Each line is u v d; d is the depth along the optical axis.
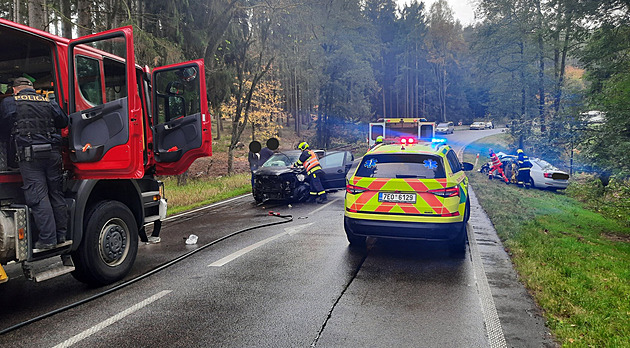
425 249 7.04
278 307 4.43
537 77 25.61
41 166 4.44
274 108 30.94
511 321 4.07
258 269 5.86
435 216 6.12
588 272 5.80
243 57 23.41
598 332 3.78
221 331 3.84
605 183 11.56
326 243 7.43
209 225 9.35
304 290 4.97
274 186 12.45
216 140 40.91
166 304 4.55
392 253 6.74
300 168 12.92
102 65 5.42
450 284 5.20
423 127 21.19
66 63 4.95
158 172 6.55
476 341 3.63
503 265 6.07
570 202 14.83
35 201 4.39
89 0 13.67
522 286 5.13
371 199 6.41
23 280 5.61
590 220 11.27
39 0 11.88
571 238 8.23
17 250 4.22
